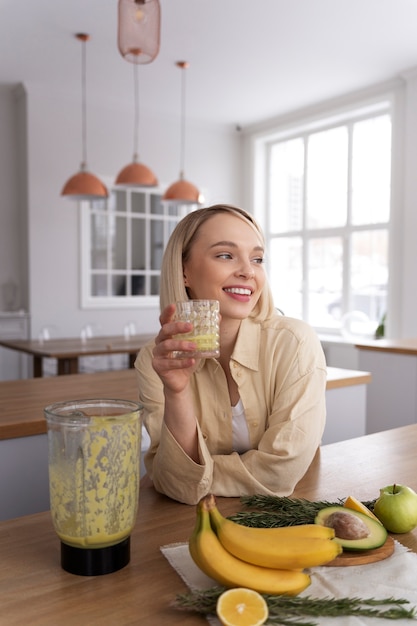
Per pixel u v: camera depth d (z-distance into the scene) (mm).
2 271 5855
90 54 4820
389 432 1494
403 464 1204
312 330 1204
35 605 657
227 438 1201
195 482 981
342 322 5891
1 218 5828
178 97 5996
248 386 1176
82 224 5949
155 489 1087
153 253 6543
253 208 7078
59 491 718
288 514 847
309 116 6328
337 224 6273
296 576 662
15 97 5797
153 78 5418
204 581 701
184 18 4152
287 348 1157
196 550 675
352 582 697
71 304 5949
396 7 4020
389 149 5719
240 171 7215
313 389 1129
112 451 713
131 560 771
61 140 5812
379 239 5840
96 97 5949
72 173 5906
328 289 6395
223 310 1106
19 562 767
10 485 1783
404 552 777
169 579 718
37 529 880
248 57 4902
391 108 5461
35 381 2467
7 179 5832
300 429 1078
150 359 1209
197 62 5012
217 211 1109
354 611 627
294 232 6750
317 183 6488
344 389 2578
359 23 4270
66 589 693
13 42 4566
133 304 6371
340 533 779
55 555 789
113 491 719
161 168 6543
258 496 953
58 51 4758
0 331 5578
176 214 6684
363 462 1221
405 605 645
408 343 3766
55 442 718
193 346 878
